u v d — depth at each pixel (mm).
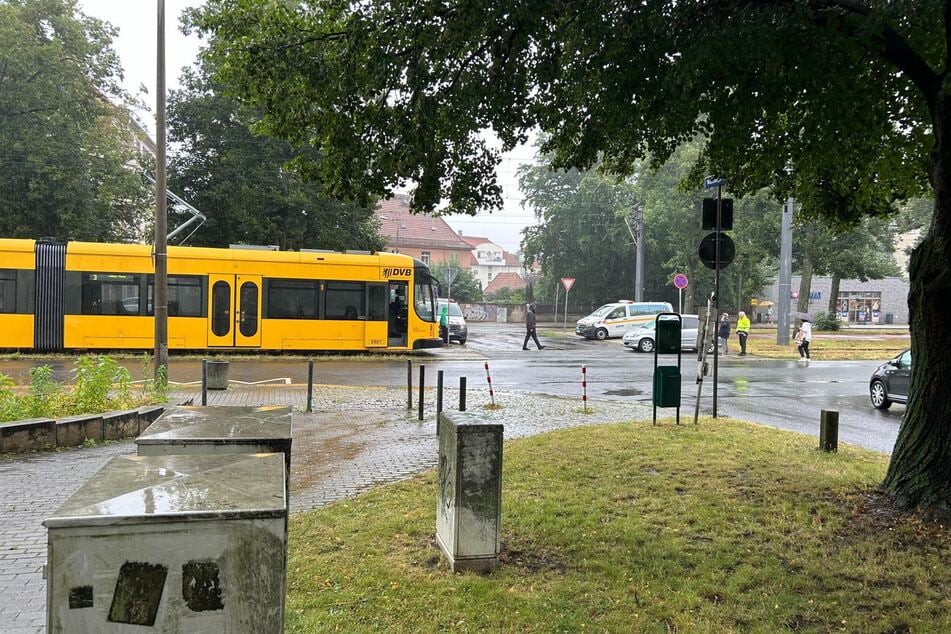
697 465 7180
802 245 41125
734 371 20422
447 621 3824
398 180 7039
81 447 8672
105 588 2090
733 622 3887
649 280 54094
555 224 53094
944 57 6605
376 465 7973
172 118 30375
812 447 8211
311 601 4051
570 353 25734
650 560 4719
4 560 4961
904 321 71375
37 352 20234
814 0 5602
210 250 20984
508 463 7441
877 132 6898
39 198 26062
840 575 4477
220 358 20312
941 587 4277
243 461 2730
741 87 6129
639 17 5617
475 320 57781
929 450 5598
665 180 44500
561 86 6949
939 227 5523
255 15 6805
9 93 25828
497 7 5668
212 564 2152
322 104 6812
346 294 22062
